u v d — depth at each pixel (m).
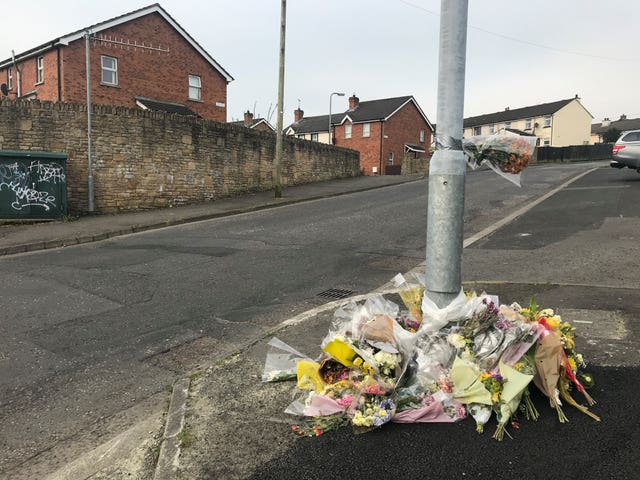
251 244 10.28
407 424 3.16
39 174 13.24
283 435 3.13
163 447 3.09
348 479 2.69
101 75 23.09
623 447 2.81
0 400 3.98
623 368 3.69
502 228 10.88
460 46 3.42
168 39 25.55
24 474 3.05
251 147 19.77
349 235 10.98
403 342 3.40
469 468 2.72
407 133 46.09
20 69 24.89
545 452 2.81
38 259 9.55
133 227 12.73
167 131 16.25
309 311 5.63
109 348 4.99
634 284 6.11
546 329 3.37
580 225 10.39
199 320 5.77
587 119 58.06
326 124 48.28
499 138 3.66
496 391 3.10
